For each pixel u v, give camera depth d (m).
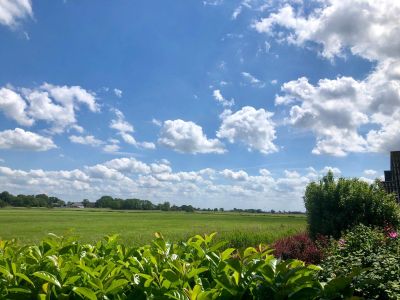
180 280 2.97
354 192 19.12
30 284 3.19
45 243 4.34
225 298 2.91
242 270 3.13
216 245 3.96
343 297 2.79
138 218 84.75
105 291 2.87
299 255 12.48
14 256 3.80
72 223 62.59
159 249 3.88
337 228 18.84
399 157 35.22
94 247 4.54
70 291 3.02
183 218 87.19
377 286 5.78
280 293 2.74
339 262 7.55
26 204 174.62
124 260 3.91
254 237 24.19
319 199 19.61
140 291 3.00
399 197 29.91
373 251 8.87
